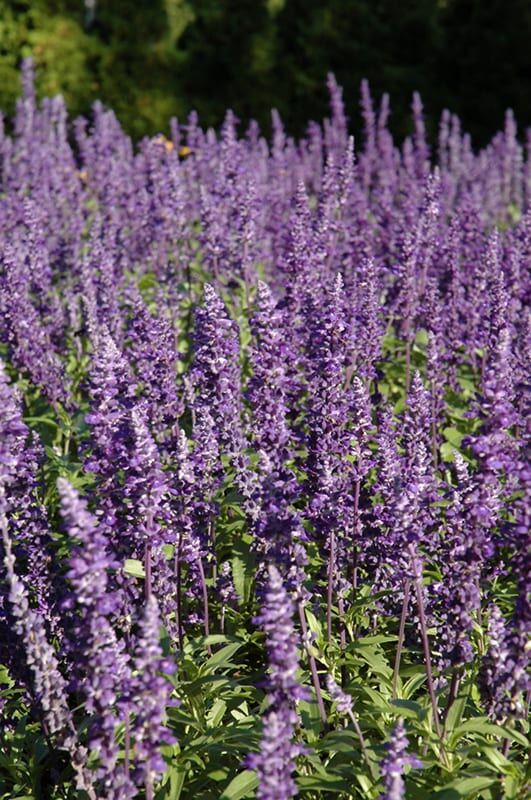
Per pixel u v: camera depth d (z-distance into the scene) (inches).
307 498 392.5
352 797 292.0
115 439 319.9
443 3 1371.8
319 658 337.4
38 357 513.7
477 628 349.1
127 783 277.0
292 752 258.2
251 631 389.7
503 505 346.3
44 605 343.0
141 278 680.4
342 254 594.9
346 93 1353.3
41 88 1318.9
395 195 850.1
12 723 344.5
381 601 362.9
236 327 432.1
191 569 374.3
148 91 1349.7
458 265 564.7
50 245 681.6
